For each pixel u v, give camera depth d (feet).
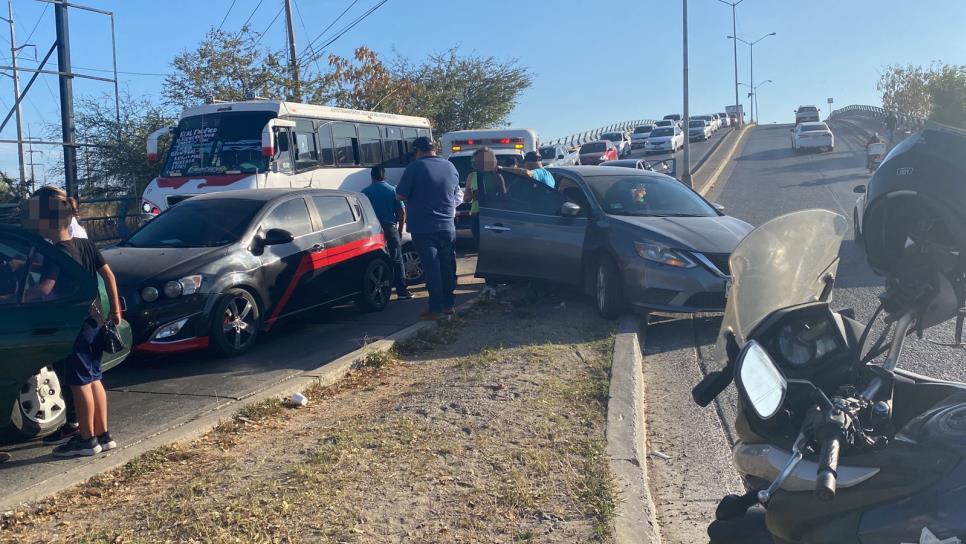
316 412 21.11
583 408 20.26
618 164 84.43
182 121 52.47
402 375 24.43
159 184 50.29
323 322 33.53
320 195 33.24
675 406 22.40
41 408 19.45
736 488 17.28
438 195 30.19
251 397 21.62
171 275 26.16
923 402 10.00
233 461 17.26
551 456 17.13
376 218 36.19
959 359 23.98
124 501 15.49
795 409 9.40
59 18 59.82
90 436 18.22
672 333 30.12
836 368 10.09
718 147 166.50
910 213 9.04
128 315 25.36
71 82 61.52
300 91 83.10
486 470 16.49
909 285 9.19
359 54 95.66
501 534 14.02
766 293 10.05
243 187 48.32
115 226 65.36
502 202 35.37
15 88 67.36
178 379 24.88
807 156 136.98
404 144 66.54
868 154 101.40
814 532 8.55
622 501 15.24
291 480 15.99
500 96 125.59
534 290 35.76
